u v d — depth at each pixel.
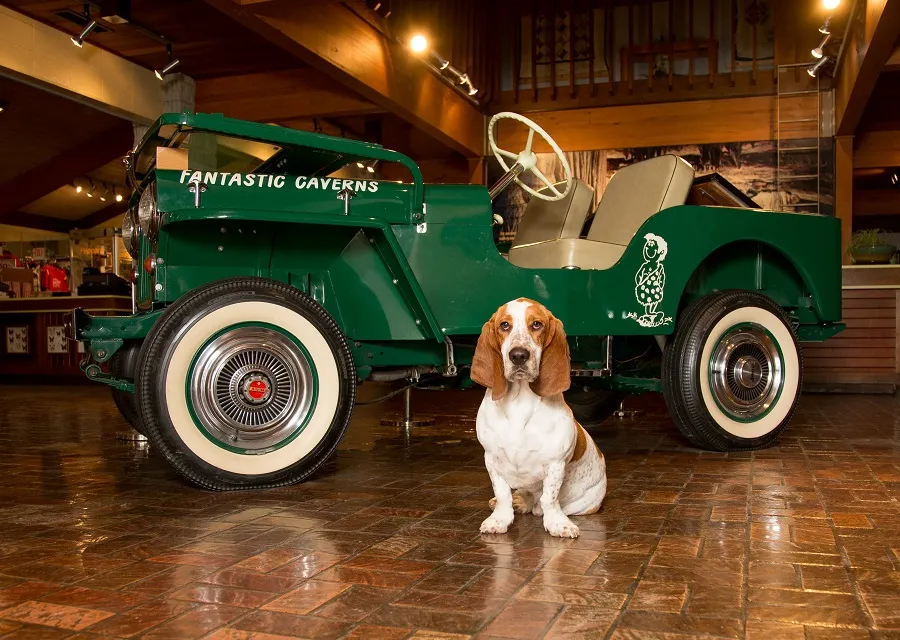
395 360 3.52
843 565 1.92
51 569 1.92
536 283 3.50
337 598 1.70
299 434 2.98
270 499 2.74
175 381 2.80
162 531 2.29
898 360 7.06
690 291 4.16
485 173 9.52
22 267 11.77
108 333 3.03
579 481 2.40
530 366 2.07
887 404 6.02
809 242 4.21
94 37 6.64
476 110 9.30
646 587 1.76
